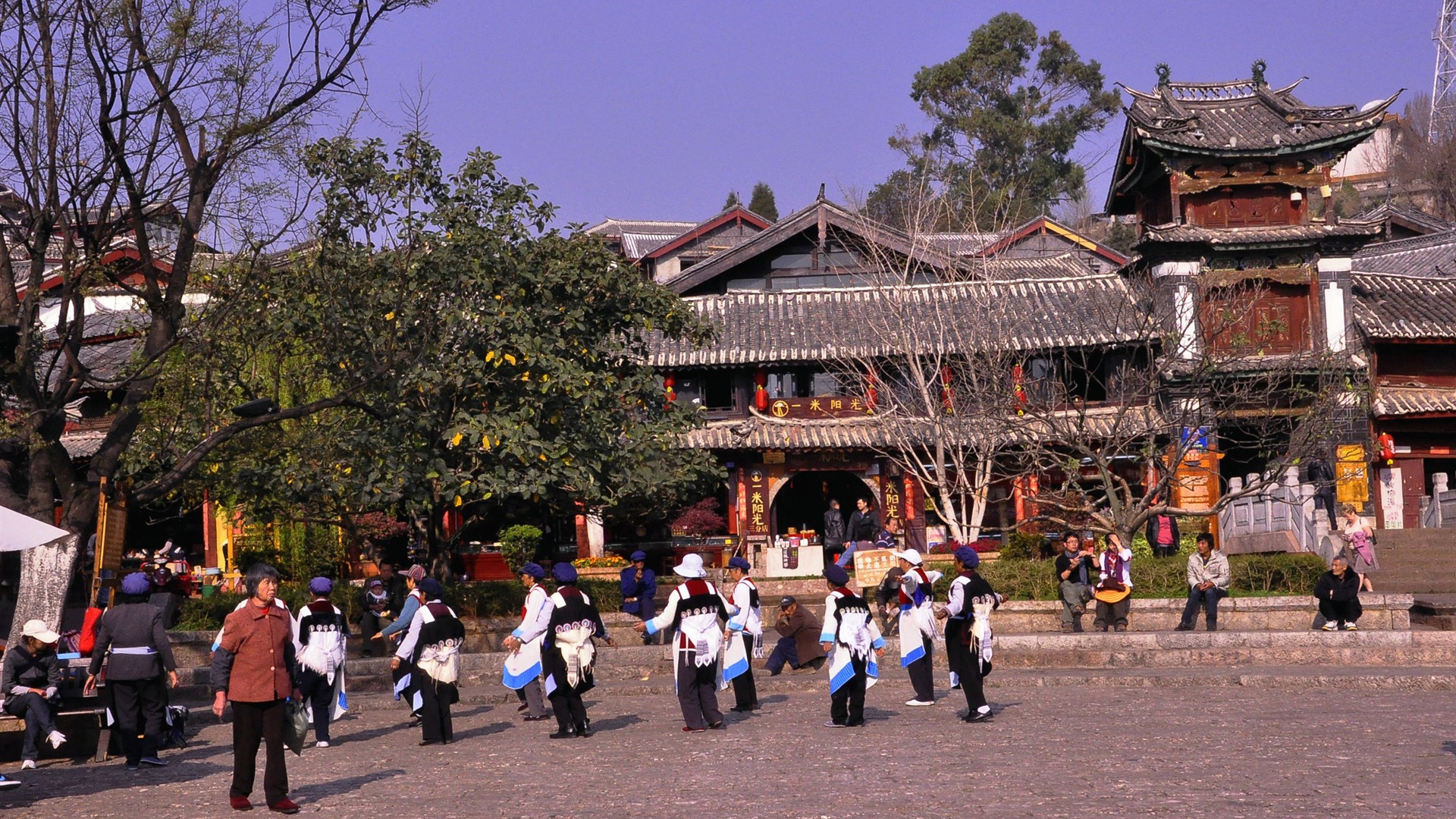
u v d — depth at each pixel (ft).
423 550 87.45
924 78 231.91
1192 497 114.01
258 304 69.31
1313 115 124.16
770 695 59.52
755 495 122.62
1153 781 34.40
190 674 65.46
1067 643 69.21
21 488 56.54
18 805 37.35
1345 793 31.96
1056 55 228.02
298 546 107.04
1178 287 118.21
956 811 31.30
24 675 45.85
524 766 41.65
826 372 124.47
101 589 55.72
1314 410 89.61
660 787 36.24
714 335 86.22
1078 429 87.66
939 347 109.29
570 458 73.67
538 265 76.18
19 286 111.65
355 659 72.18
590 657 48.24
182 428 72.74
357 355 72.43
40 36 51.75
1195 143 121.60
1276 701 53.78
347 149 68.85
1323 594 70.95
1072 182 229.25
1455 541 102.94
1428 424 123.75
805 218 135.33
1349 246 121.39
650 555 119.34
